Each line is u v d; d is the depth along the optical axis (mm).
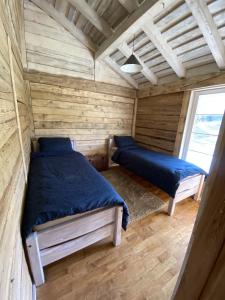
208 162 2682
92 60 3221
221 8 1683
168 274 1379
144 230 1860
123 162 3262
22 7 2398
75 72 3104
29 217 1146
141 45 2658
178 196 2162
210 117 2596
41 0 2502
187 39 2207
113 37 2410
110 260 1472
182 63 2664
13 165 958
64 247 1293
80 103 3297
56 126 3143
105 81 3496
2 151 711
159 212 2207
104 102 3598
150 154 3100
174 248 1637
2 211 614
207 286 426
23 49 2564
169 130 3268
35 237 1106
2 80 862
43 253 1204
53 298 1169
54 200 1331
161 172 2303
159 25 2176
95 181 1767
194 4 1646
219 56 2080
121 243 1662
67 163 2318
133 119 4180
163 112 3387
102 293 1216
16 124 1259
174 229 1896
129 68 2250
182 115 2941
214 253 402
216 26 1848
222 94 2416
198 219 469
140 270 1398
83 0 2152
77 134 3420
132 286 1272
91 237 1427
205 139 2695
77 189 1553
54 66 2877
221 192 380
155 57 2812
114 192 1575
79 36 2924
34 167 2080
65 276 1314
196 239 475
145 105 3865
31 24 2559
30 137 2857
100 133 3732
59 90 3014
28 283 1073
